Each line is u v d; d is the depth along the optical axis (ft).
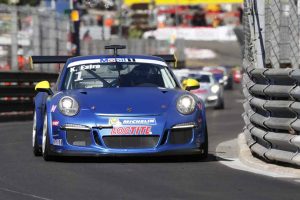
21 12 271.08
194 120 106.93
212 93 310.86
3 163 109.29
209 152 129.49
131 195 81.76
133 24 595.88
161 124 104.63
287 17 121.49
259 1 123.85
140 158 113.09
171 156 114.01
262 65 124.16
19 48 269.44
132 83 117.80
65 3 409.28
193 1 591.78
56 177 94.73
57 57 128.77
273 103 103.71
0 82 221.87
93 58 123.03
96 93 110.83
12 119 226.99
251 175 97.91
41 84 118.01
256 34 124.57
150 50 518.37
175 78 122.01
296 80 98.84
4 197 81.05
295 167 101.24
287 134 100.99
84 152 104.53
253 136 117.91
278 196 81.76
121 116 104.78
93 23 564.30
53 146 107.24
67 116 106.11
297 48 119.96
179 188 86.58
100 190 84.99
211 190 85.46
